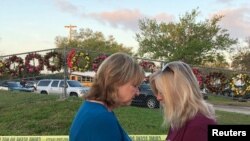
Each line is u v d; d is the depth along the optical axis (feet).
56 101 45.73
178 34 164.35
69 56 48.52
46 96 53.47
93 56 49.29
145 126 38.42
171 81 9.96
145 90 64.90
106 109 8.39
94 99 8.49
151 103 64.18
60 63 49.90
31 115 39.47
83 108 8.38
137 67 8.66
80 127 8.03
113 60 8.55
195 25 164.86
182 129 9.82
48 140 31.12
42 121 37.73
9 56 52.90
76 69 48.47
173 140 9.89
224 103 84.79
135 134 35.45
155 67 49.19
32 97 53.36
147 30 169.27
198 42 159.02
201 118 9.71
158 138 33.40
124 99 8.62
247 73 58.54
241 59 199.93
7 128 36.27
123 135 8.51
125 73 8.44
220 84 58.23
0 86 91.71
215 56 163.94
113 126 8.14
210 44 159.74
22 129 35.86
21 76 54.08
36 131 35.37
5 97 55.67
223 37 164.35
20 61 52.49
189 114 9.75
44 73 53.98
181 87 9.88
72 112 40.52
